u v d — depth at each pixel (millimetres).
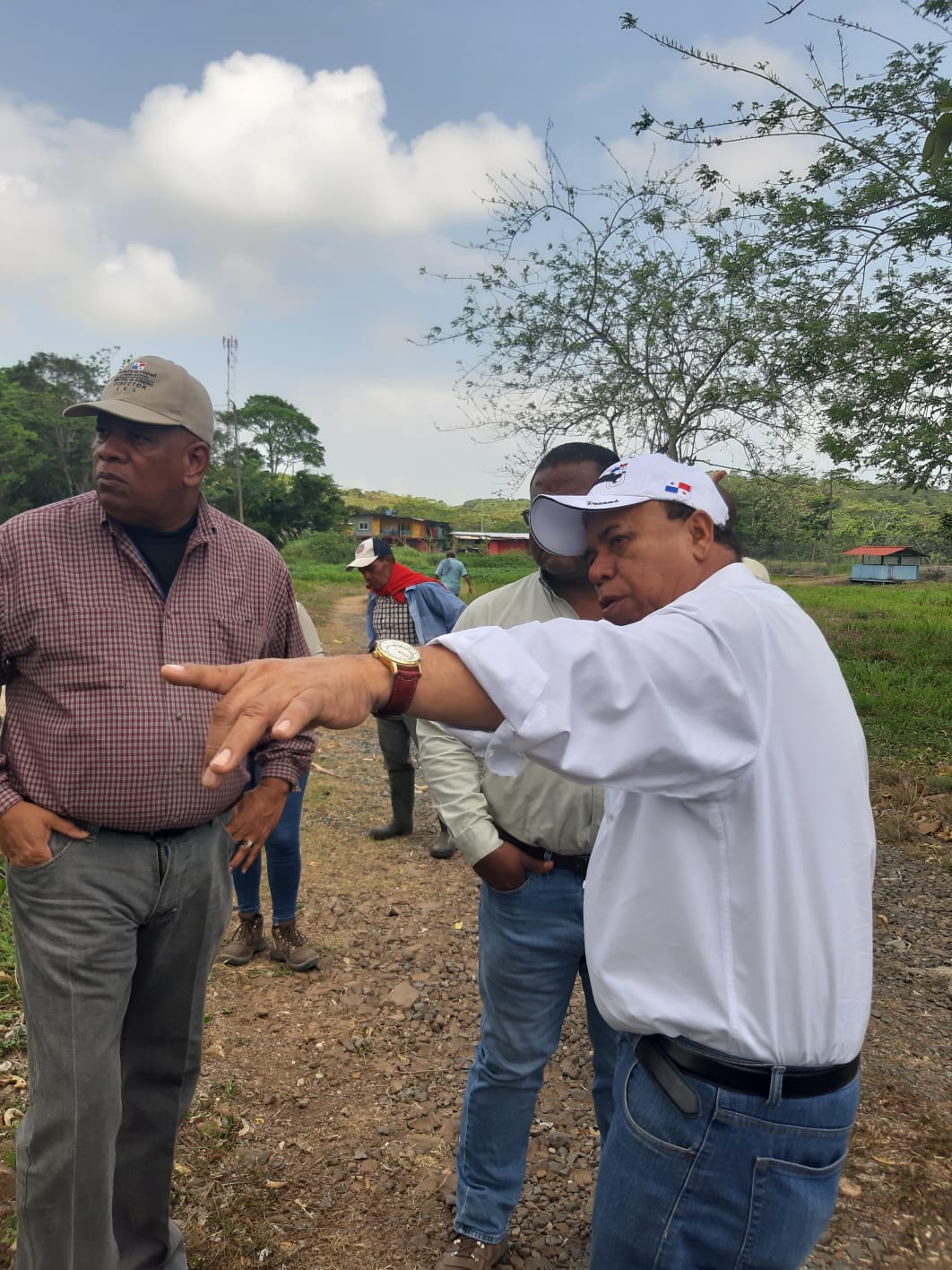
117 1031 1935
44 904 1868
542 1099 3125
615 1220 1354
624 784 1136
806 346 10375
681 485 1408
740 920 1229
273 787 2230
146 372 1950
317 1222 2482
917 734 8508
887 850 5691
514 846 2090
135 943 1991
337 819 6105
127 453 1904
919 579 51344
